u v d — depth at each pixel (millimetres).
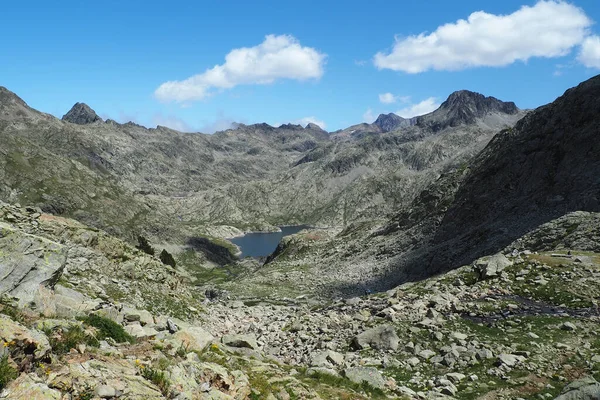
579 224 52375
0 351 10031
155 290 39969
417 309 32594
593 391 17750
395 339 27578
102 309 20516
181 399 11914
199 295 52156
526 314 28844
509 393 20234
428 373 23516
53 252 20469
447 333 27562
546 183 98938
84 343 13070
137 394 11047
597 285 30844
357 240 149750
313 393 17562
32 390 9539
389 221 155500
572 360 22484
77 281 31156
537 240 54844
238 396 14336
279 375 18781
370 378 21766
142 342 16094
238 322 42812
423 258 101562
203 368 14406
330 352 26906
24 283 18344
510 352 24078
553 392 19859
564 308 29062
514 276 35688
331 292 92375
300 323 35844
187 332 20266
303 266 133875
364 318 34062
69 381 10469
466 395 20609
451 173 148750
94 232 41375
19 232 19953
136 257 43688
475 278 37719
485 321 28812
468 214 113312
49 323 13391
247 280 112125
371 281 99562
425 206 138000
